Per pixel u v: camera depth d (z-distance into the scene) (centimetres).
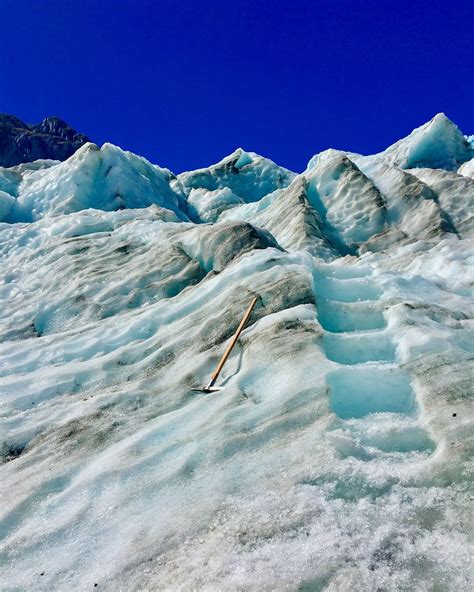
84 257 1135
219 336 618
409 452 361
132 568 305
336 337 529
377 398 438
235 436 408
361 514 303
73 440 479
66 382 619
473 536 276
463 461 324
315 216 1842
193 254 998
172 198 2959
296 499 323
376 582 256
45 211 2195
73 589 302
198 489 361
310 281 657
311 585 260
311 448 369
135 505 362
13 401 592
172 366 596
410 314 557
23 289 1048
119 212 1515
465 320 565
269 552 287
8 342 813
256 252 828
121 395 546
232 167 3794
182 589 279
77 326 846
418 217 1752
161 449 420
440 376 430
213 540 308
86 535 345
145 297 893
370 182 2027
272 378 482
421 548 274
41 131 10969
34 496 398
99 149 2506
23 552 340
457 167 2816
